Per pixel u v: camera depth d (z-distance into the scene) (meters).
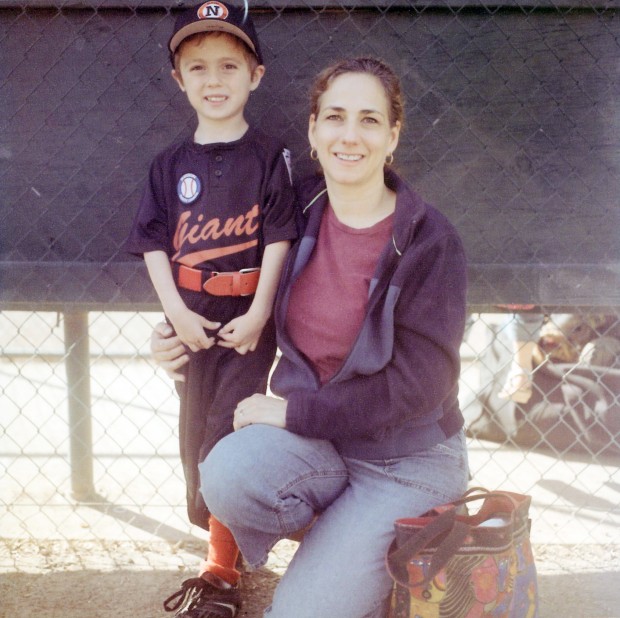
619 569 2.68
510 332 3.86
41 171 2.72
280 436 2.03
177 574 2.65
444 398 2.00
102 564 2.71
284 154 2.27
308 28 2.64
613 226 2.75
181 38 2.24
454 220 2.74
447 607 1.84
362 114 1.98
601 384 3.61
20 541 2.87
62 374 4.89
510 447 3.94
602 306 2.79
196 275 2.24
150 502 3.27
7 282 2.73
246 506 1.99
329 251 2.07
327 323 2.05
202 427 2.31
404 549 1.81
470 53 2.67
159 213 2.29
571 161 2.72
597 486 3.42
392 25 2.65
